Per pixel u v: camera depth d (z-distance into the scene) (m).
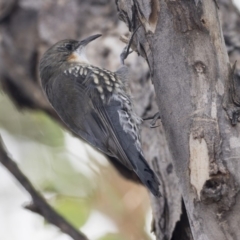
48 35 12.75
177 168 6.47
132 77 10.37
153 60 6.76
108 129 9.13
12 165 7.97
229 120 6.23
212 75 6.45
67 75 9.99
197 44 6.53
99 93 9.41
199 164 6.24
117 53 11.62
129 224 13.12
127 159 8.67
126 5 7.43
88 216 12.13
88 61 11.23
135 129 9.03
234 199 5.98
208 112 6.32
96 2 12.63
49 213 7.81
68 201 12.40
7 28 13.19
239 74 8.84
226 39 10.30
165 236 8.27
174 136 6.50
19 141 13.88
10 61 13.16
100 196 13.20
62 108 9.88
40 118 14.06
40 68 11.02
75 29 12.55
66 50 10.93
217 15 6.62
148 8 6.75
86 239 7.80
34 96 13.30
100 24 12.37
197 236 6.17
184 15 6.54
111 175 13.36
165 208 8.38
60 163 13.35
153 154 9.08
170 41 6.62
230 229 5.98
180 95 6.51
